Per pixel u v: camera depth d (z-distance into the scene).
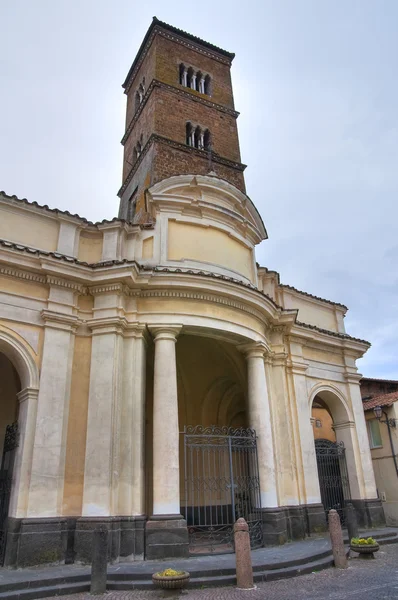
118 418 13.13
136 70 31.22
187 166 24.83
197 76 29.66
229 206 17.83
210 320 14.94
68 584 9.70
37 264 13.55
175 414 13.48
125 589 9.56
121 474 12.71
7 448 13.40
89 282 14.20
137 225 15.80
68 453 12.75
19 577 9.87
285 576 10.49
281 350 18.41
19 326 13.07
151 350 16.84
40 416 12.47
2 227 13.87
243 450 16.53
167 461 12.85
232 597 8.74
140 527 12.18
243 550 9.72
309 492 16.95
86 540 11.65
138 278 14.41
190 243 16.25
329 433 28.42
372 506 18.75
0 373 16.06
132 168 26.97
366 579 10.06
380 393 30.38
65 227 14.91
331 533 11.79
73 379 13.52
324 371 20.14
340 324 22.22
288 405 18.00
